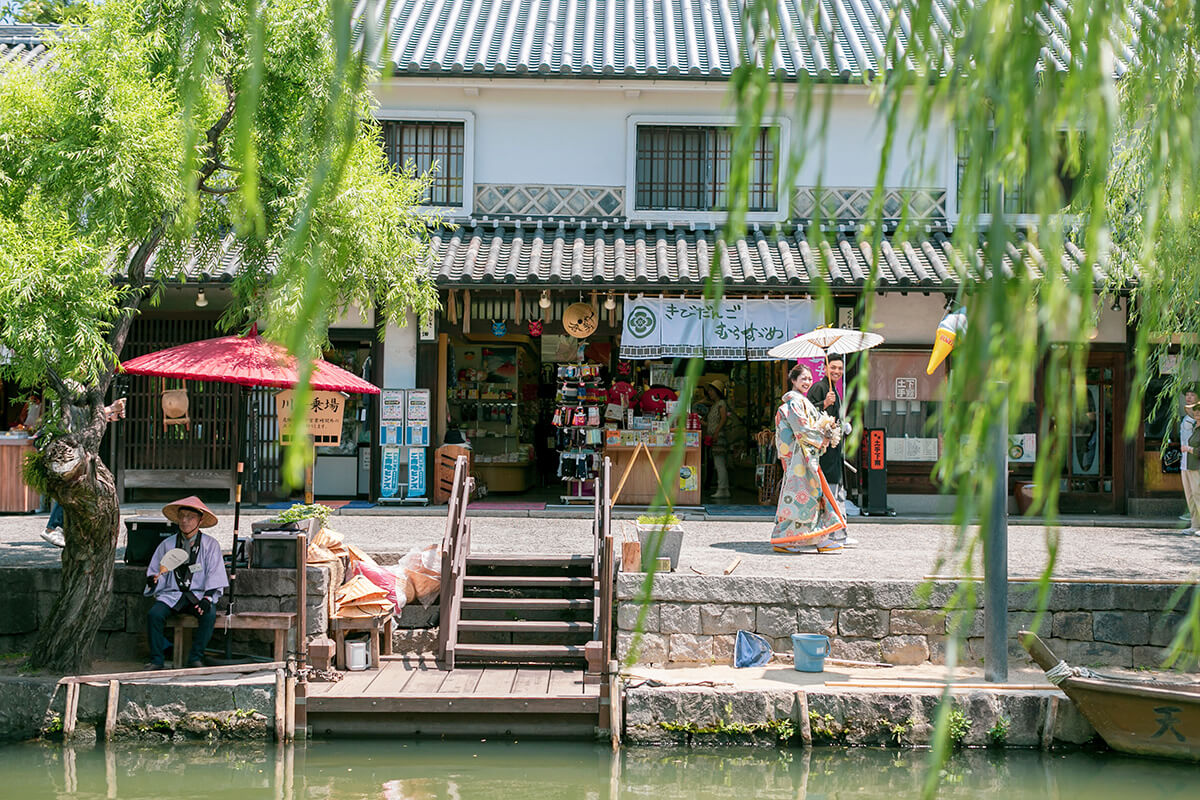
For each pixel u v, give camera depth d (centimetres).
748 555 1026
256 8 110
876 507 1370
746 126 119
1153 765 735
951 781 707
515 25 1583
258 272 830
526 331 1460
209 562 826
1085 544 1168
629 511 1400
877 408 1415
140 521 893
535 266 1292
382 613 873
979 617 856
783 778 711
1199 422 1203
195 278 1253
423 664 884
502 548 1077
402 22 1562
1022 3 117
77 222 742
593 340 1550
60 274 648
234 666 805
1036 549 1131
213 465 1434
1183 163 138
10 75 761
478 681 828
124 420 1430
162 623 822
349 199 770
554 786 686
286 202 773
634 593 866
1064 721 761
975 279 115
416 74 1404
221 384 1434
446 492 1428
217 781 687
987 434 111
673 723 771
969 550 112
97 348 659
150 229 793
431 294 983
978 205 117
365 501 1457
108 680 779
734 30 1543
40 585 898
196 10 117
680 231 1415
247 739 772
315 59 752
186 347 852
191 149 112
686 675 827
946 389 114
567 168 1455
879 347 1402
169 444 1433
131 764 721
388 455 1402
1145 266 145
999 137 116
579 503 1465
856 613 860
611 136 1455
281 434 1063
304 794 660
